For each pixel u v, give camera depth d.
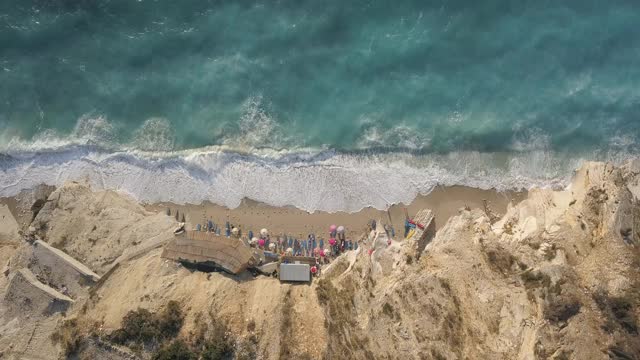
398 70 63.09
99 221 57.97
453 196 60.41
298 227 59.88
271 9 64.56
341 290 54.53
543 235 53.97
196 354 50.47
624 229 52.53
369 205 60.25
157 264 55.25
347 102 62.53
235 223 59.94
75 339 51.50
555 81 62.84
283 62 63.38
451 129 61.94
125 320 51.47
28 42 64.69
